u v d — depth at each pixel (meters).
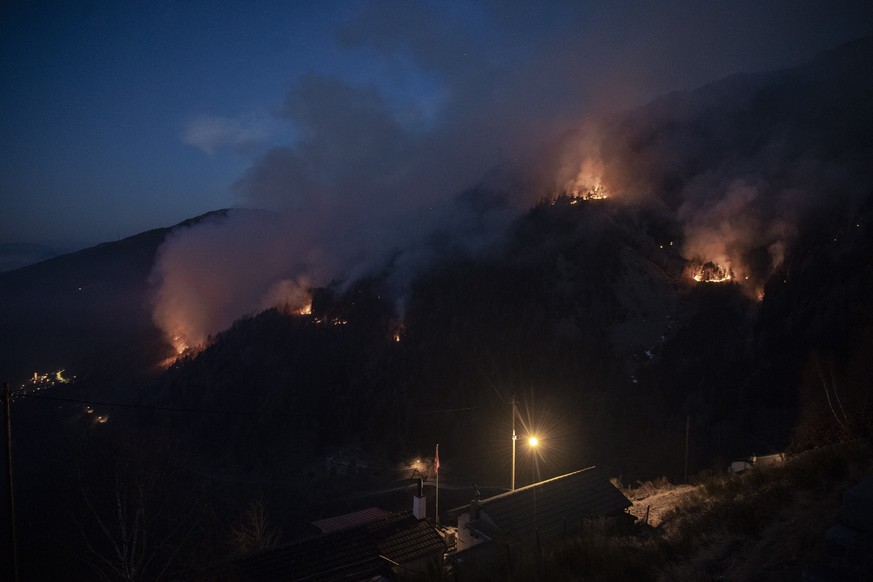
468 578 11.96
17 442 59.28
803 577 6.05
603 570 9.35
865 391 20.70
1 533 33.38
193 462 62.00
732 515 9.75
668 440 51.41
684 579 7.94
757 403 51.31
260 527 29.75
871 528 6.24
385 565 20.62
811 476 10.11
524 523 18.83
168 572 21.52
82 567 27.38
